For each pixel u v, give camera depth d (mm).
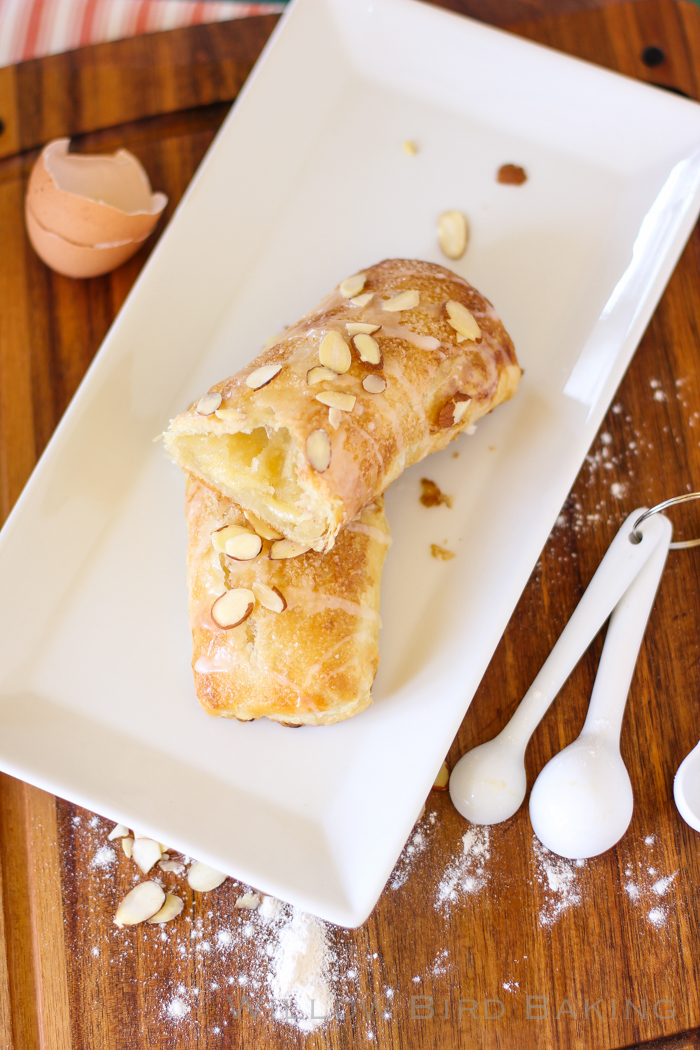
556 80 708
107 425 688
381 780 659
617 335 690
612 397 689
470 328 666
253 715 659
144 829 650
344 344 648
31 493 675
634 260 699
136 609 685
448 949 662
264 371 647
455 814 674
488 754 671
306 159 721
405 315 663
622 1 745
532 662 686
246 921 665
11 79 737
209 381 705
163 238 695
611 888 667
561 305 704
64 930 665
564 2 745
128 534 691
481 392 666
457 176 718
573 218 710
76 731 672
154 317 694
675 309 717
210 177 702
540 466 686
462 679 661
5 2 782
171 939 664
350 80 726
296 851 656
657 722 682
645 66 741
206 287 705
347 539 660
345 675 650
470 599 676
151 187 734
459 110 723
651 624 689
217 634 653
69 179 703
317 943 660
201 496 667
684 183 697
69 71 739
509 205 714
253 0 790
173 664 680
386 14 714
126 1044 656
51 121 736
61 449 678
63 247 695
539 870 669
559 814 660
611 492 701
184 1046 656
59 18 783
